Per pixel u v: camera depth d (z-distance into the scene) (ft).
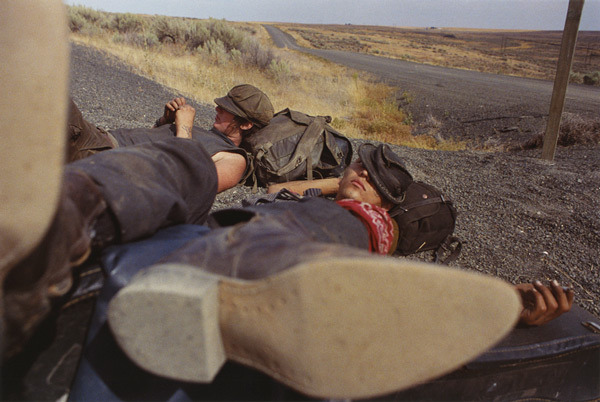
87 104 19.45
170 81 33.04
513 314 2.10
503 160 17.34
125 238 3.21
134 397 2.87
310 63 85.76
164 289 2.23
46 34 2.01
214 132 9.69
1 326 2.06
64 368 3.05
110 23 65.57
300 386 2.33
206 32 56.59
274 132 10.10
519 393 4.55
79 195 2.82
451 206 6.55
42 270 2.20
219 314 2.39
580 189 13.48
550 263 8.88
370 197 5.22
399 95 52.26
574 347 4.64
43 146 1.99
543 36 604.08
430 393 4.14
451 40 344.08
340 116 38.22
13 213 1.94
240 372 3.03
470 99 48.26
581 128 23.61
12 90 1.95
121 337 2.42
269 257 2.44
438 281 2.04
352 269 2.05
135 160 3.55
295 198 5.44
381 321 2.12
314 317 2.14
